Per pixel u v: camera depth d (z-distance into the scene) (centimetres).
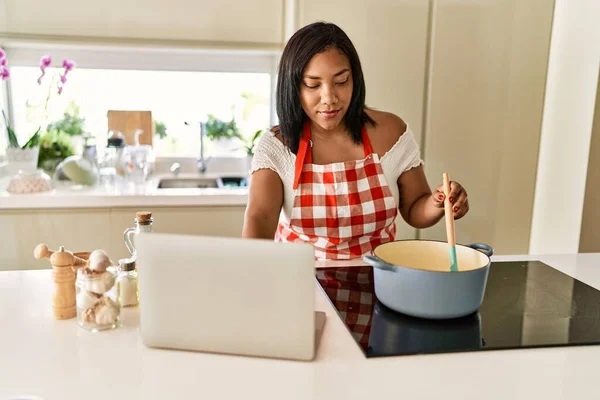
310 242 136
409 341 84
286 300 77
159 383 72
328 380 73
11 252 195
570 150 197
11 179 203
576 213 196
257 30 209
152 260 79
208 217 205
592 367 78
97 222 198
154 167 249
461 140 209
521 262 127
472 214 215
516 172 215
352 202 133
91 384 71
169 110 247
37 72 230
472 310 92
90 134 232
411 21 197
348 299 102
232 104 250
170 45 204
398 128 144
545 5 201
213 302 79
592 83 186
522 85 207
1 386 70
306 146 133
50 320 91
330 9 193
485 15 199
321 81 121
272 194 132
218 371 75
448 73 202
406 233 212
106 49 221
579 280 115
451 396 70
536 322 93
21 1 194
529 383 73
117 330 88
